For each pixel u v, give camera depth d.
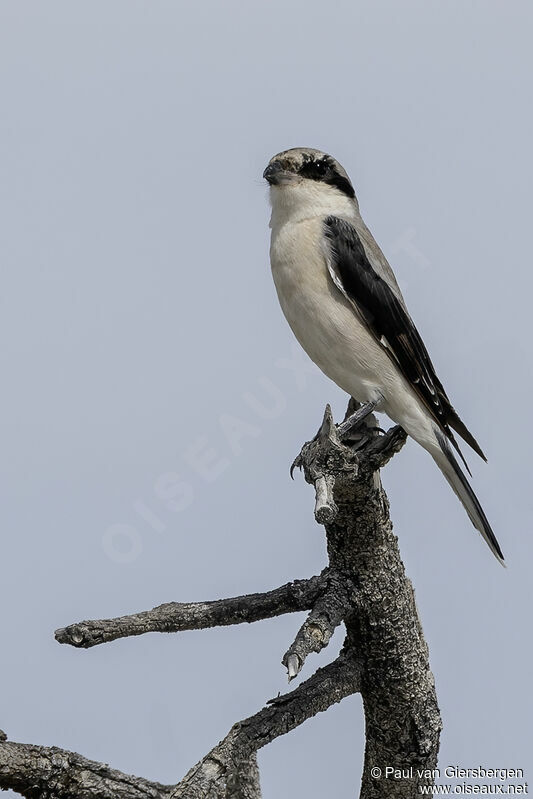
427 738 7.38
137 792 6.49
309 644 6.32
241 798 6.59
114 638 6.63
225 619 6.85
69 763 6.48
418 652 7.29
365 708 7.43
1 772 6.33
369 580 7.03
